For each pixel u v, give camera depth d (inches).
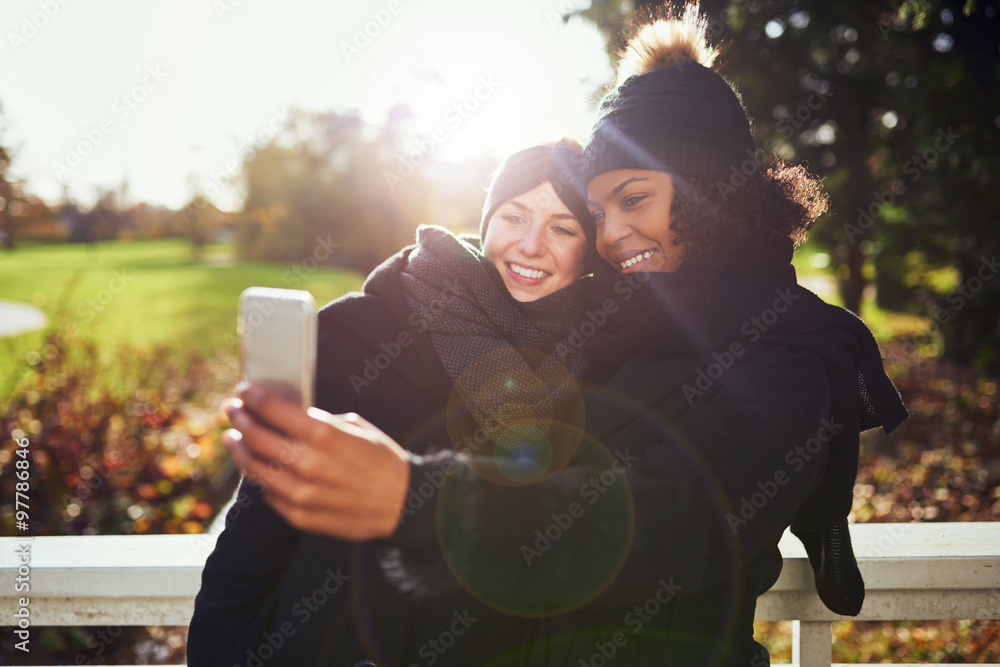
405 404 51.4
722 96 52.2
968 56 242.7
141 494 142.5
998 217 300.8
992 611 66.3
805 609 66.6
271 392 25.9
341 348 52.2
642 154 50.6
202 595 47.4
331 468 23.9
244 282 893.2
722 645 43.0
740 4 253.9
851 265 609.0
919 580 65.2
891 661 130.2
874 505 213.5
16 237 669.3
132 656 119.6
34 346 200.2
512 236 59.2
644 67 58.5
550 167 58.9
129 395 210.5
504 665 46.6
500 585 27.1
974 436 282.7
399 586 27.0
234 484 161.8
